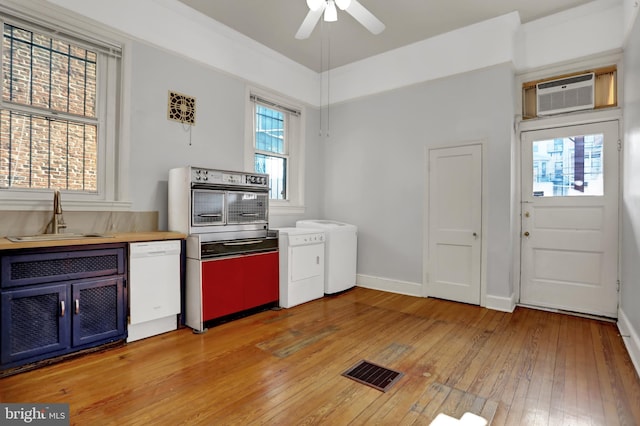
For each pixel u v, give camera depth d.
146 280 2.65
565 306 3.49
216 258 2.97
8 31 2.42
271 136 4.48
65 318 2.24
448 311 3.48
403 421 1.68
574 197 3.44
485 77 3.62
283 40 3.99
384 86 4.36
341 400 1.86
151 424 1.63
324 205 5.03
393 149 4.32
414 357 2.40
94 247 2.37
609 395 1.91
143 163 3.07
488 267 3.61
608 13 3.17
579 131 3.40
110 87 2.92
